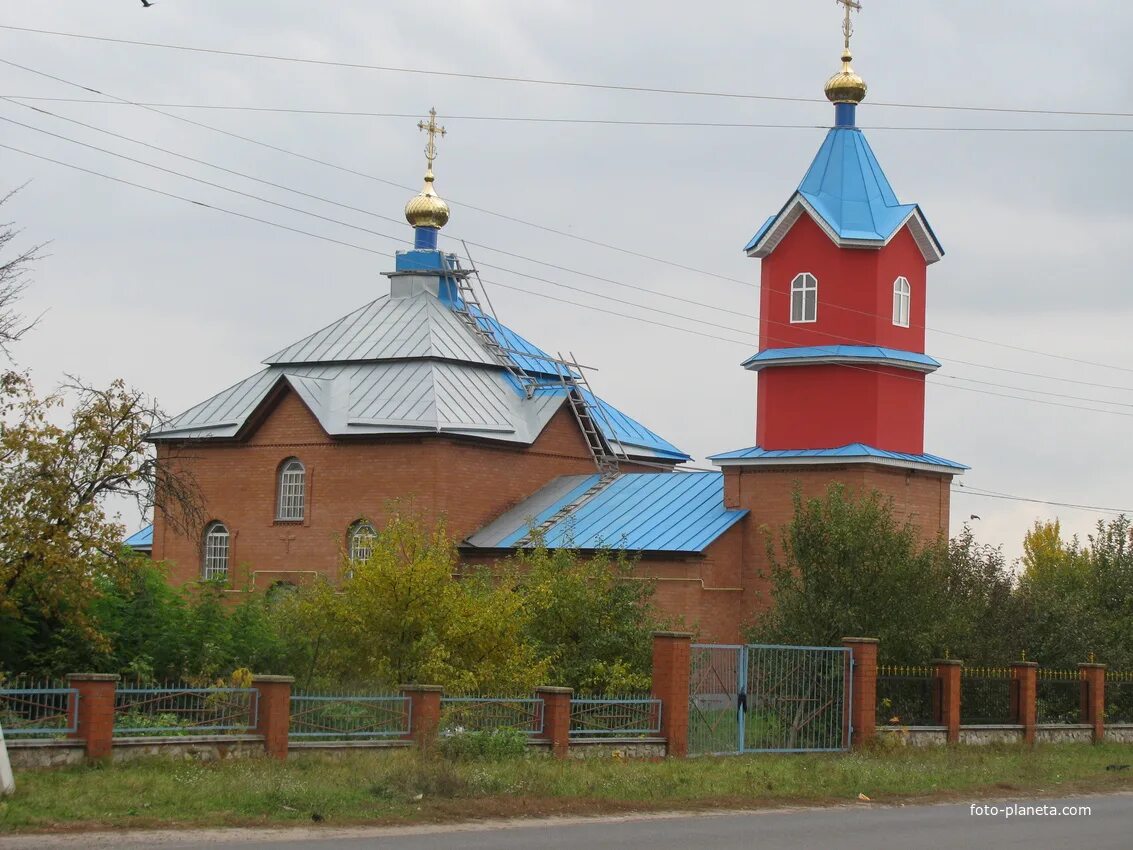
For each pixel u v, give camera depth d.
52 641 31.67
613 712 30.30
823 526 36.72
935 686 35.62
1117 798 28.16
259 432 54.38
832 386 47.69
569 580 37.09
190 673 32.81
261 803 21.61
